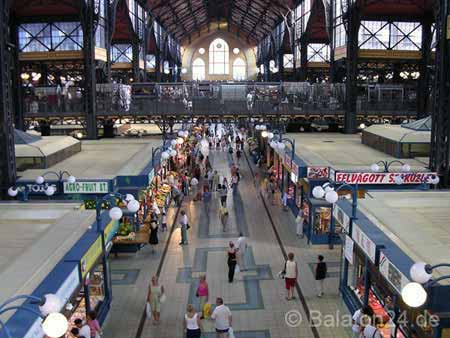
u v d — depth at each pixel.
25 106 32.09
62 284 8.66
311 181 19.34
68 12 32.22
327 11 38.69
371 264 11.59
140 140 30.22
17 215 13.09
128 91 34.22
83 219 12.59
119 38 46.25
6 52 16.91
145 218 20.14
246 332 12.32
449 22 17.16
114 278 15.87
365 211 13.16
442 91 17.66
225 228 21.23
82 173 19.03
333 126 36.59
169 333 12.36
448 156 17.81
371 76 41.97
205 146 35.47
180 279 15.78
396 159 21.75
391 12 32.97
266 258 17.62
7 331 6.34
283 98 35.34
